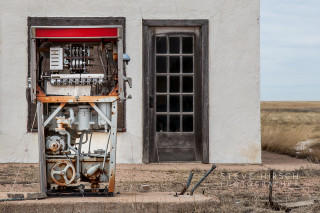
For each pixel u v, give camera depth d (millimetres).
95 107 6812
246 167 11602
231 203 7434
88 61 7133
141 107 12164
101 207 6516
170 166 11688
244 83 12195
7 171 10719
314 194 8305
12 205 6422
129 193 7379
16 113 12070
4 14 12086
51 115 6797
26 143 12070
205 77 12164
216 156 12188
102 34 6781
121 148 12133
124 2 12148
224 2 12188
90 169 6781
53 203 6461
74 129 7008
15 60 12070
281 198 7961
